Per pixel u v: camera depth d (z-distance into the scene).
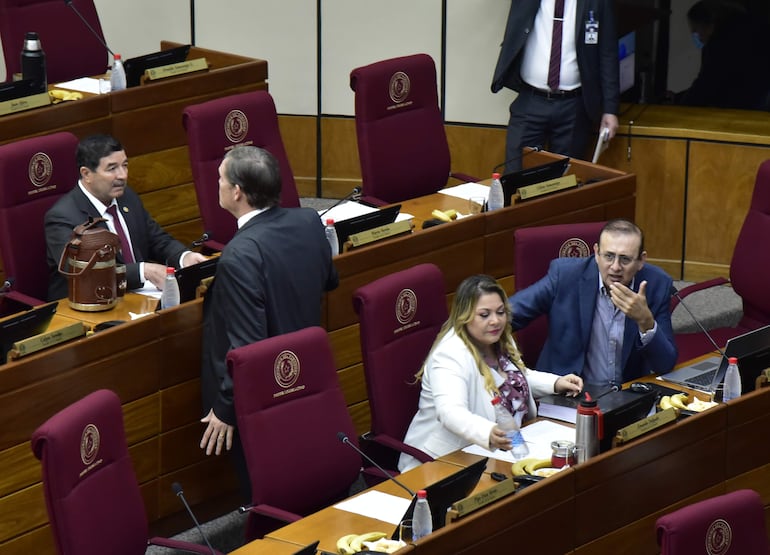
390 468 17.94
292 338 16.27
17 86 22.53
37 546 17.20
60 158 20.50
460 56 29.95
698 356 20.98
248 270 17.23
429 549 14.34
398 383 17.94
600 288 18.95
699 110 28.77
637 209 28.05
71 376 17.11
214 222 22.44
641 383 18.78
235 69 25.50
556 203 22.97
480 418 16.58
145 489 18.33
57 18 26.19
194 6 30.89
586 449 16.17
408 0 30.02
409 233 21.30
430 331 18.45
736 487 18.17
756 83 28.64
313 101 31.14
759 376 18.38
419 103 25.17
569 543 16.06
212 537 19.06
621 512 16.66
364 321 17.70
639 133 27.52
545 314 19.45
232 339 17.34
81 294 18.64
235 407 15.94
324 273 18.28
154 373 18.08
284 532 14.91
